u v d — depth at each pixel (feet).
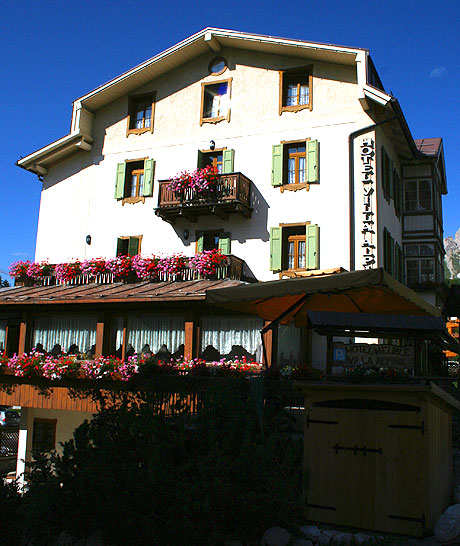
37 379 52.26
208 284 57.11
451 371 47.24
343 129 62.54
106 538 23.63
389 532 22.07
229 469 22.98
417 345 31.07
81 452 26.14
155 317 55.62
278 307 40.16
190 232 66.85
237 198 62.23
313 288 30.63
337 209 61.11
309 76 65.16
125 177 72.08
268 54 67.36
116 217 71.31
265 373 35.78
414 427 22.48
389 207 67.72
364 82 60.49
